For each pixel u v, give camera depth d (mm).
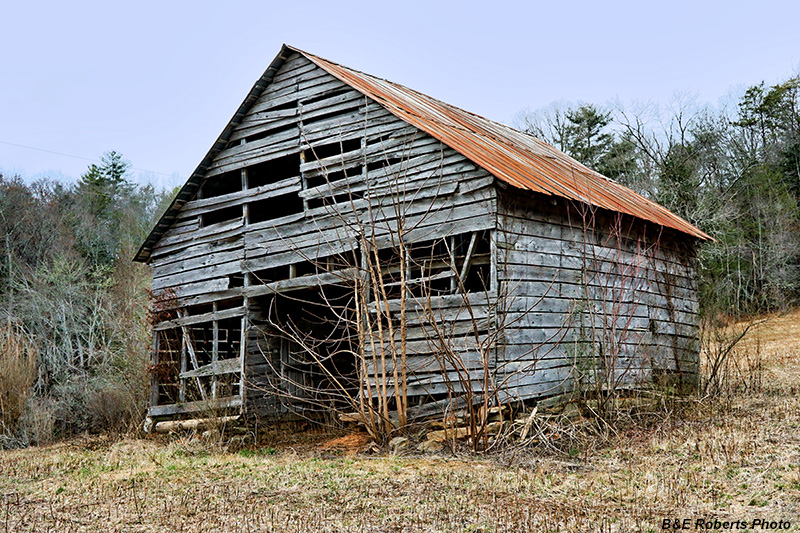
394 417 13992
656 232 18062
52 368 25953
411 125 14781
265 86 17422
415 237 14328
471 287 15922
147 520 8969
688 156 39312
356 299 13602
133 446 16500
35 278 29297
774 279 35281
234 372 16781
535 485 9844
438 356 12578
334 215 15609
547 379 14023
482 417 12242
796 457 9938
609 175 44844
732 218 37688
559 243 14828
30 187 38156
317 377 18656
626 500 8891
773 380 18562
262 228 16844
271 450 14789
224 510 9273
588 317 15086
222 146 17891
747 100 48812
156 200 55062
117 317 29250
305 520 8602
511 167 14562
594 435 12828
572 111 49875
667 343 17703
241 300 17516
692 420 13648
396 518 8523
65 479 12391
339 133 15953
